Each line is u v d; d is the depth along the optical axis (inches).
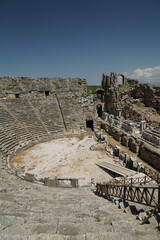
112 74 1989.4
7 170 837.2
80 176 899.4
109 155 1131.9
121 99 1935.3
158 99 1717.5
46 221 264.8
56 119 1678.2
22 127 1419.8
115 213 319.9
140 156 1138.0
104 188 540.7
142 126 1381.6
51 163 1047.0
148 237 195.8
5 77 1690.5
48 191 586.9
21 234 212.5
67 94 1968.5
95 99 2015.3
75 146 1310.3
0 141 1159.0
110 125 1635.1
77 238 194.2
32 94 1824.6
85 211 338.6
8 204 374.6
